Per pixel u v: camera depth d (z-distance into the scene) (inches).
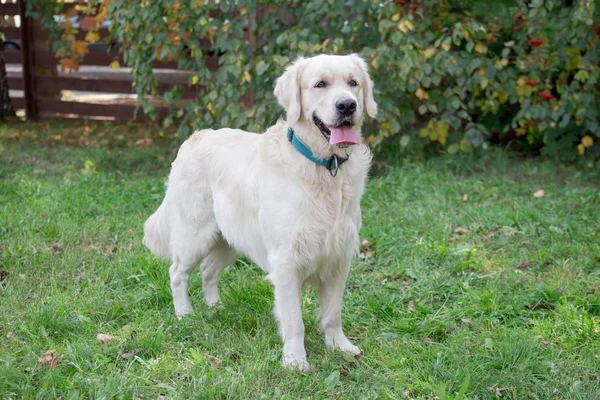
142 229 219.5
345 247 137.5
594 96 278.7
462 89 271.4
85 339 144.1
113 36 316.2
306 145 132.9
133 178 283.9
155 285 174.7
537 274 185.6
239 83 275.7
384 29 252.8
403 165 285.1
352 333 154.3
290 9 272.5
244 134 156.2
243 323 156.8
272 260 136.7
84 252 200.2
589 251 197.8
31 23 410.0
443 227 219.5
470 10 289.6
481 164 289.6
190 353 140.0
